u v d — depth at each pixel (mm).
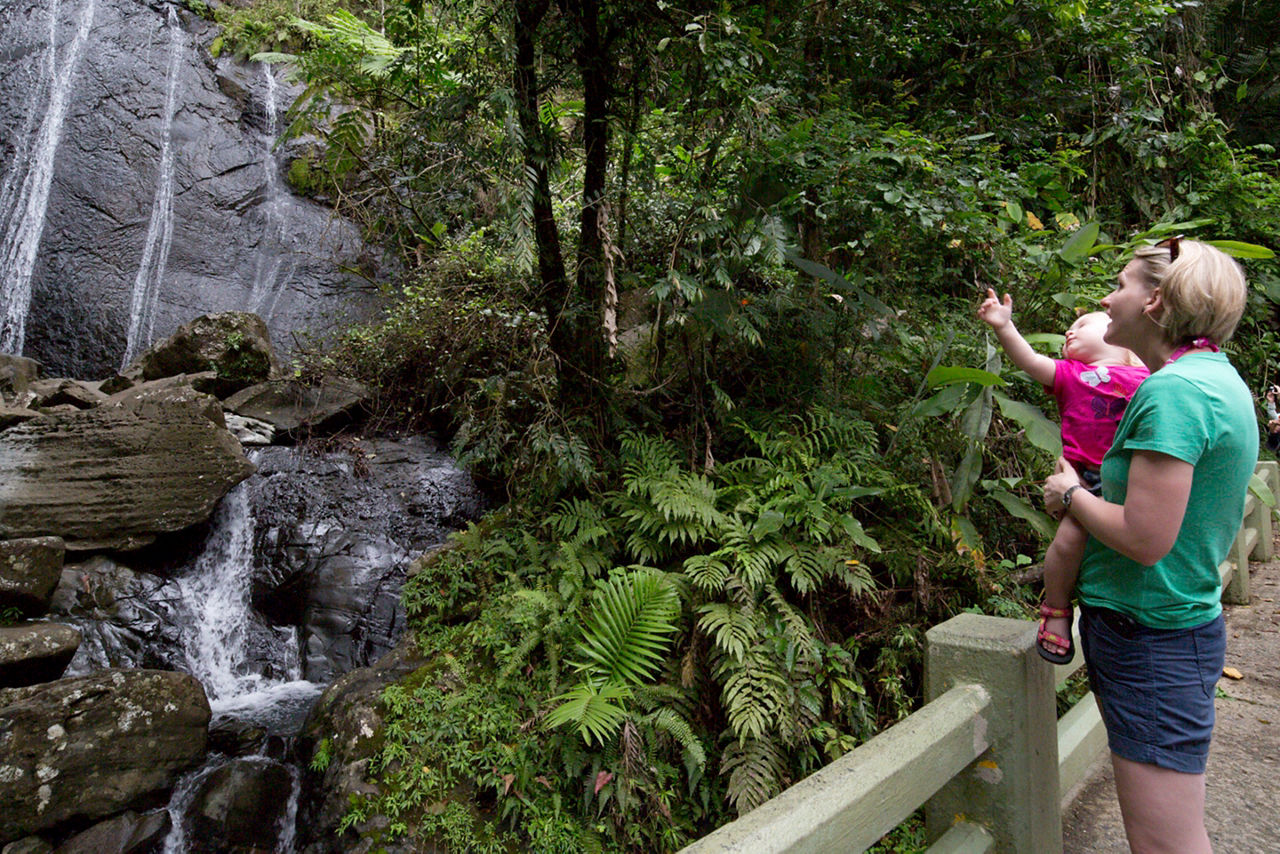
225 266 9414
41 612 4258
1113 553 1515
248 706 4316
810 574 3529
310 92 5289
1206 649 1442
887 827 1406
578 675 3516
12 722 3328
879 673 3643
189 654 4617
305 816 3432
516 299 5113
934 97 6441
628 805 3119
